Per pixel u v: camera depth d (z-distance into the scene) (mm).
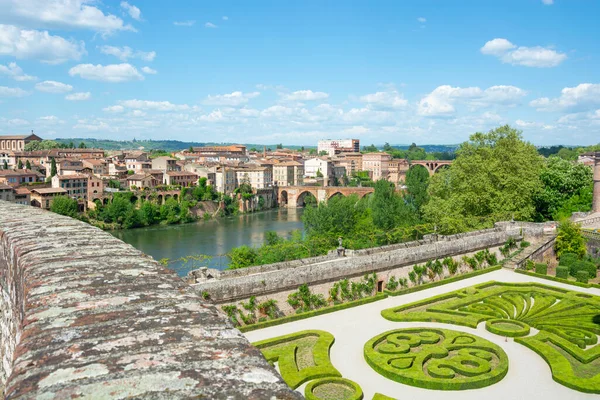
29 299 9359
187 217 190375
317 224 110500
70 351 7059
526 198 93750
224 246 135375
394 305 58000
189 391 6098
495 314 54000
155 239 147500
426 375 38531
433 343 45781
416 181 131875
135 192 195875
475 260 76188
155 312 8797
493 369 39750
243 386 6316
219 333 8047
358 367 41031
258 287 49562
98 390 6031
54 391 5961
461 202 90562
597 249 79562
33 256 13023
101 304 9086
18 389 6008
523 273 74125
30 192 163875
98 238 16078
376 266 61531
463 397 35844
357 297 59625
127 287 10188
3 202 30375
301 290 53312
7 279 16312
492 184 93312
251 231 165375
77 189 180250
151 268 12070
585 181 109812
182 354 7133
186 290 10398
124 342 7434
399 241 97438
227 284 47156
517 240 83562
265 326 49219
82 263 12219
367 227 108312
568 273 72438
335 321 52000
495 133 96062
